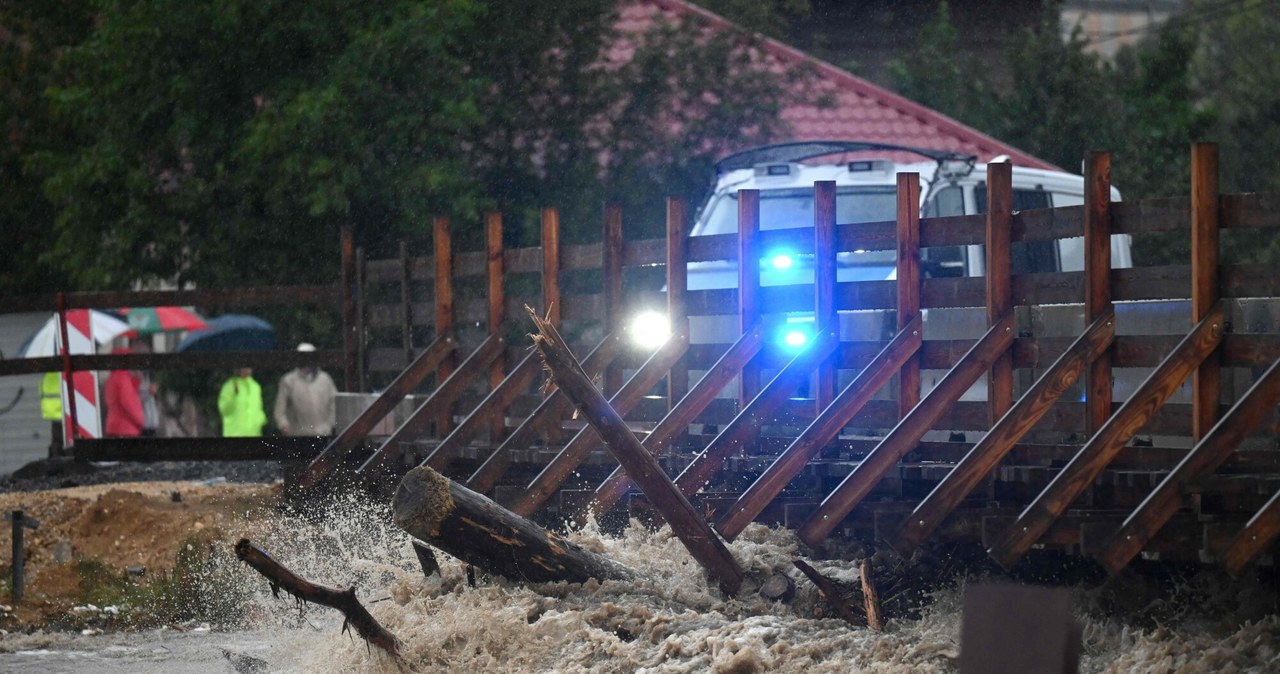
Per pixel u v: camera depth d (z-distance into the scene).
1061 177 46.16
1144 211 26.64
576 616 25.78
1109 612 26.61
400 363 45.31
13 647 31.52
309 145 59.16
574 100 63.75
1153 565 27.31
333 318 63.28
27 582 37.59
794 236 32.56
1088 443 25.25
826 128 68.94
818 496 30.19
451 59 60.78
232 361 48.56
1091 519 25.59
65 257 64.94
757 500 28.64
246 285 62.97
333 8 61.50
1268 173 83.00
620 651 24.59
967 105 83.94
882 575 28.12
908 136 69.69
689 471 30.28
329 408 60.47
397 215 60.41
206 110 62.75
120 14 62.66
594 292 60.62
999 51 90.81
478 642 25.45
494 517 27.50
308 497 40.59
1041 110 83.56
